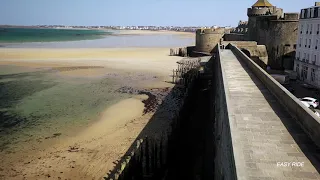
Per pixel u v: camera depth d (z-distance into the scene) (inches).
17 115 1249.4
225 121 463.2
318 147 372.2
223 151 458.9
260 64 1804.9
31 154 909.8
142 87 1740.9
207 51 2869.1
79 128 1110.4
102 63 2605.8
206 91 1619.1
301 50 1728.6
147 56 3142.2
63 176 789.9
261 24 1958.7
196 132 1089.4
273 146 378.9
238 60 1160.8
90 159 876.0
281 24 1825.8
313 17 1562.5
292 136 406.3
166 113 1275.8
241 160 326.6
